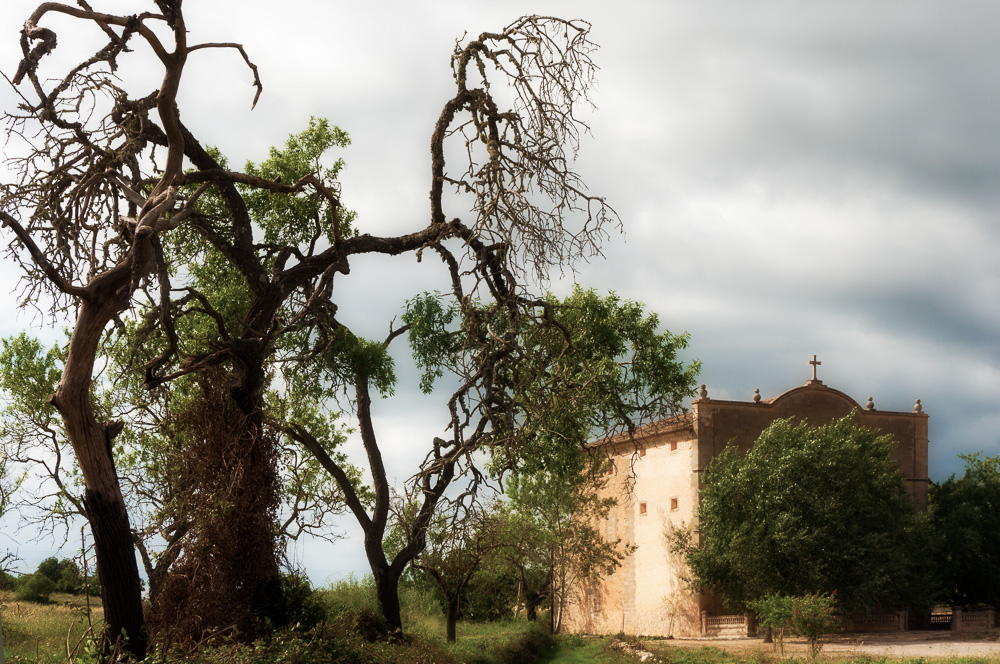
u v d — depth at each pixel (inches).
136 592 514.6
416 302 1016.9
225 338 663.1
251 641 599.2
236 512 613.3
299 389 898.7
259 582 645.3
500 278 719.7
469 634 1190.3
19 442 839.7
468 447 725.3
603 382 960.3
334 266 737.6
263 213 994.7
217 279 929.5
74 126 579.8
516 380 722.8
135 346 640.4
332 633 673.6
